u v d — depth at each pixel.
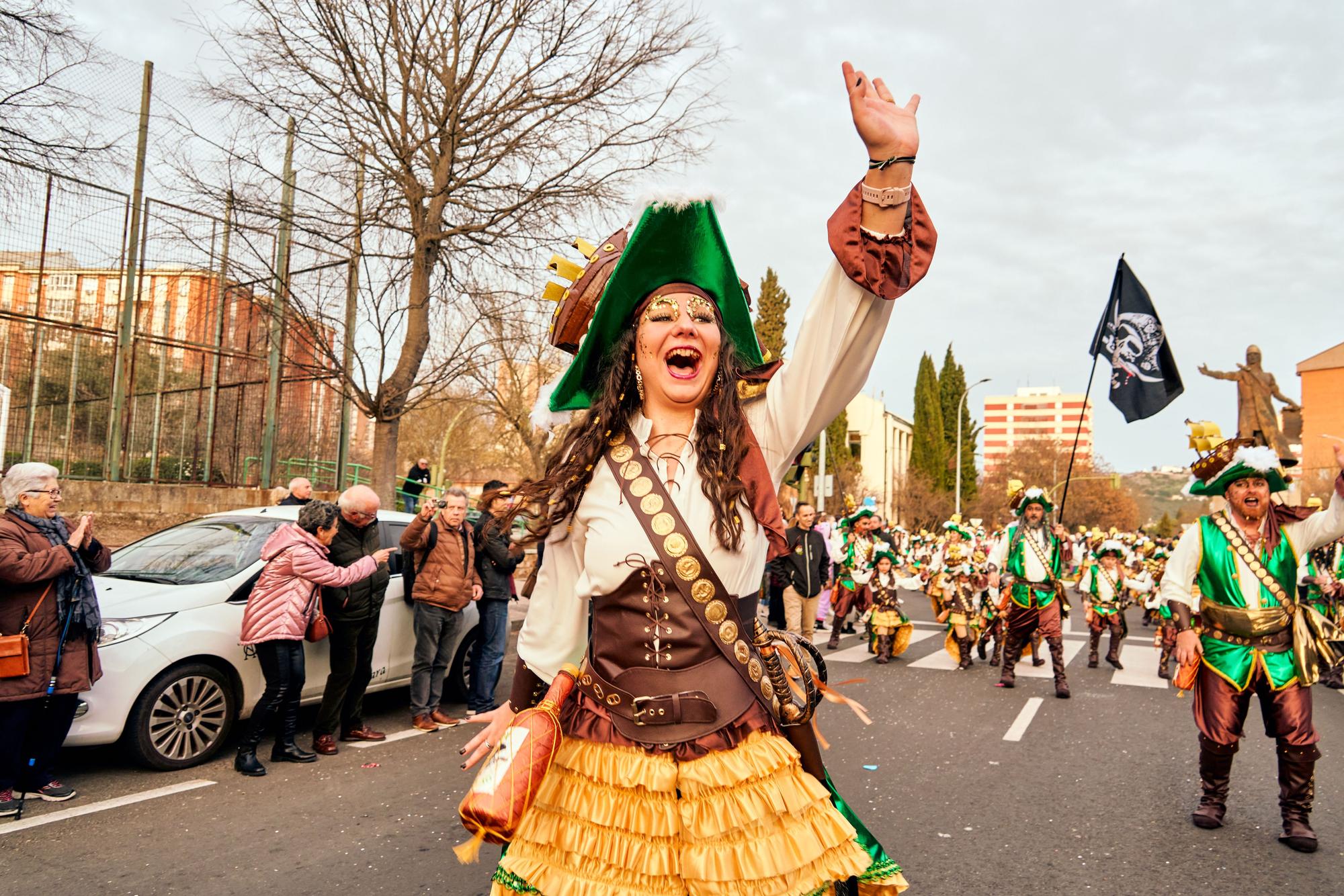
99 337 13.73
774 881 2.00
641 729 2.09
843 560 12.94
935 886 4.34
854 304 2.14
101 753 6.48
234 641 6.39
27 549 5.12
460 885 4.31
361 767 6.31
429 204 14.12
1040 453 66.62
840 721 8.08
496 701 8.71
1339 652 10.39
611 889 2.01
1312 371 50.41
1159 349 10.63
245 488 14.46
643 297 2.34
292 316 13.27
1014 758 6.78
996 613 10.89
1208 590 5.23
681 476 2.19
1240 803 5.74
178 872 4.42
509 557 7.97
